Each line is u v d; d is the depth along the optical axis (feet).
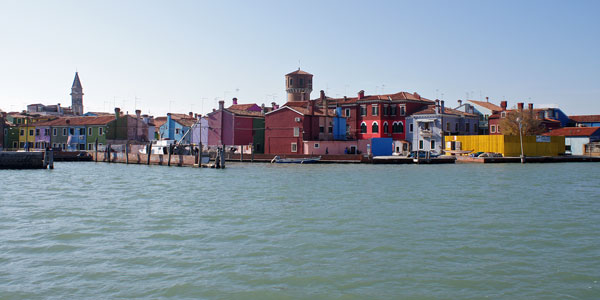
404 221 75.77
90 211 86.43
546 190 118.83
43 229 69.97
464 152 248.73
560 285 45.68
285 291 44.21
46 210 87.66
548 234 66.44
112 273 49.06
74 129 308.60
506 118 285.02
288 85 349.00
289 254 55.93
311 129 264.52
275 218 78.69
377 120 280.10
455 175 165.07
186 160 219.20
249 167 213.05
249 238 63.93
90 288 44.83
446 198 103.35
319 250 57.67
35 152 206.28
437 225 72.59
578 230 69.21
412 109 280.72
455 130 280.31
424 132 270.46
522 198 103.40
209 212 84.94
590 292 43.86
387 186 128.67
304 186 129.39
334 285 45.73
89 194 112.57
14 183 140.87
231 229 69.77
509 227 71.15
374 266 51.39
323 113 277.44
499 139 246.88
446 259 53.93
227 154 256.93
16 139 329.72
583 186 128.57
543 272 49.42
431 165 220.64
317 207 90.48
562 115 337.11
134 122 310.04
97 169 205.46
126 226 72.18
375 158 232.12
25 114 349.20
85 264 52.11
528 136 252.83
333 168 203.92
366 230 68.90
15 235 65.82
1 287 45.06
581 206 92.17
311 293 43.75
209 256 55.16
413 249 58.08
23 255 55.57
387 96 288.71
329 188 123.95
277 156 243.81
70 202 98.58
